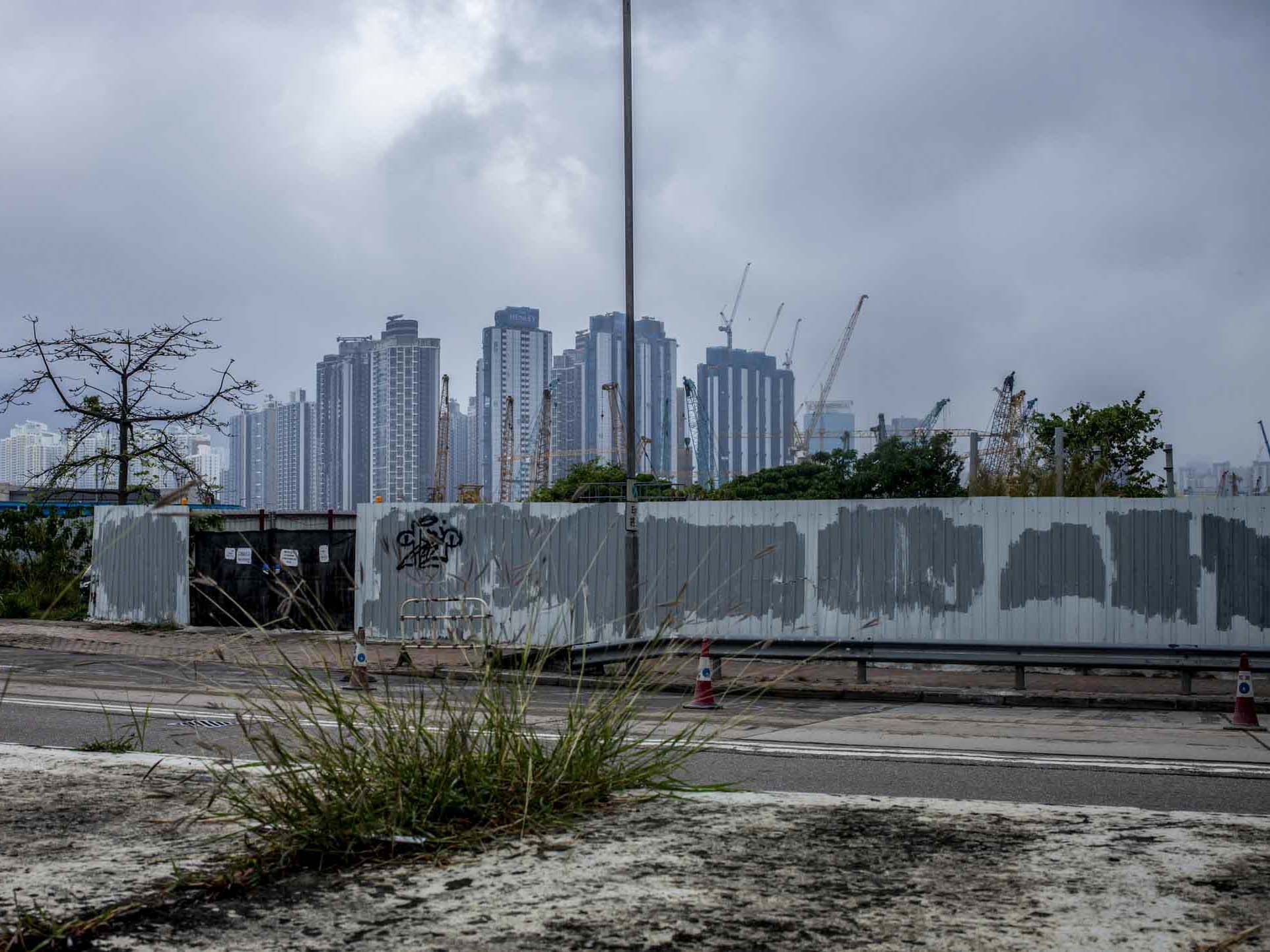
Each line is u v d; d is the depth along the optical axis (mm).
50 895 3129
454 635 5309
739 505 18203
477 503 19562
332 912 2889
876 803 4066
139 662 17078
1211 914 2645
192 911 2939
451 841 3576
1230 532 16594
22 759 5793
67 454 26953
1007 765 9148
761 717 12336
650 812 3943
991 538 17297
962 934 2537
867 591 17703
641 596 18469
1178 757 9664
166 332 26797
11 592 25359
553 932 2650
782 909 2762
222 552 22266
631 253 18531
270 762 4289
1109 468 27453
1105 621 16922
